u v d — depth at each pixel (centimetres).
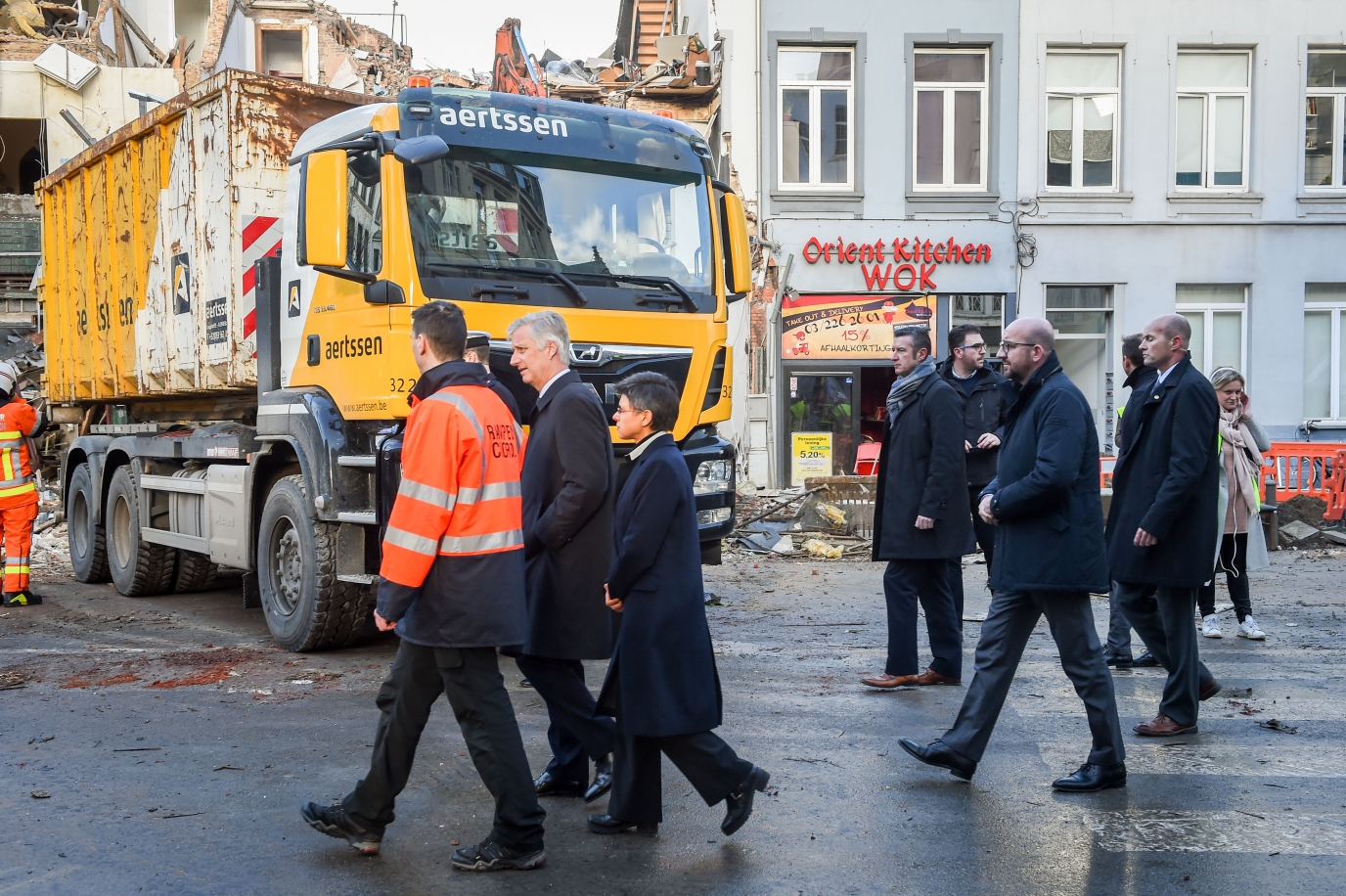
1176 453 528
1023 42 1797
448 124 665
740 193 1778
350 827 390
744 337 1791
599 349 676
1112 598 704
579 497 433
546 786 463
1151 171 1814
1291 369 1831
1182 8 1803
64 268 1141
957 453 630
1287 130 1822
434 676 384
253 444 776
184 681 650
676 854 397
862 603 943
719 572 1115
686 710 397
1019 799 453
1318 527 1307
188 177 848
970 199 1797
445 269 642
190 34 3922
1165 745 529
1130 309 1817
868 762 501
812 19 1781
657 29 2373
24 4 3166
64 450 1216
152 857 389
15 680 647
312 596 698
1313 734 548
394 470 630
